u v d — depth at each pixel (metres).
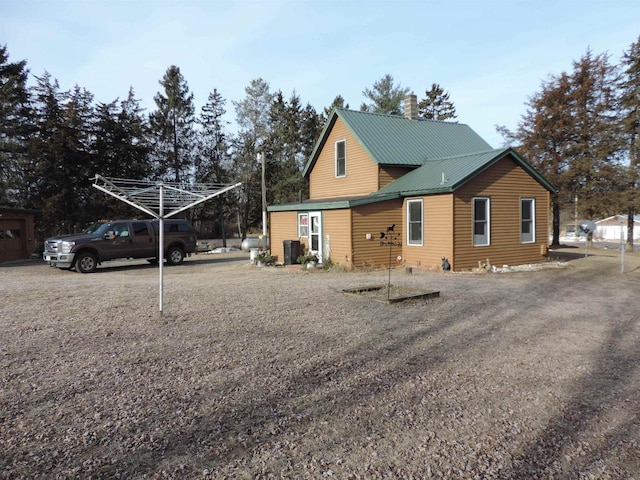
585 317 7.51
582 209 26.16
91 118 29.56
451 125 21.25
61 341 5.75
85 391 4.16
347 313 7.53
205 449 3.14
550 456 3.11
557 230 28.31
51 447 3.14
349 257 14.69
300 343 5.77
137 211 29.31
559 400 4.06
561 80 26.92
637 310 8.14
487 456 3.09
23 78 32.84
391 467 2.93
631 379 4.60
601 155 25.05
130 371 4.70
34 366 4.82
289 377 4.57
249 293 9.36
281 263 17.27
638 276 13.53
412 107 21.20
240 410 3.79
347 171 18.38
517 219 15.87
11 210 21.02
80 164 28.41
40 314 7.23
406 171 17.52
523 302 8.78
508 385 4.42
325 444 3.23
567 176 25.98
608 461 3.06
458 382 4.49
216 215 41.81
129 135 30.47
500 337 6.19
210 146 40.75
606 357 5.33
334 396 4.11
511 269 14.77
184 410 3.78
